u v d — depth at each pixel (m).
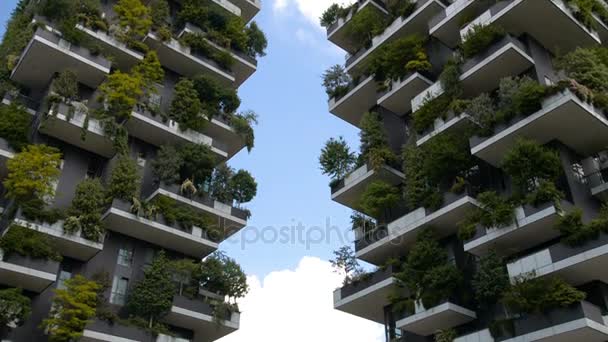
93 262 35.22
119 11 43.22
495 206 30.53
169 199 38.09
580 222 27.47
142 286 34.62
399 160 38.75
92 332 31.23
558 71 33.75
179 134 41.00
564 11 34.25
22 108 36.78
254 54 51.00
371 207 36.62
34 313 31.78
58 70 38.72
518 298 27.16
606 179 31.12
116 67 41.94
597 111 30.19
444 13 39.44
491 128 32.22
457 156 33.09
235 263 38.31
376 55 42.56
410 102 41.03
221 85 45.19
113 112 38.62
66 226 33.00
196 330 37.03
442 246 34.72
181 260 37.19
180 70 45.69
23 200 33.44
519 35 35.72
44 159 33.94
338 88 44.78
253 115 46.03
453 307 30.50
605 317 25.97
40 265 31.14
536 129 30.88
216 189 41.28
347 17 47.44
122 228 36.31
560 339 26.05
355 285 36.28
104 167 38.66
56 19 39.88
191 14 46.78
